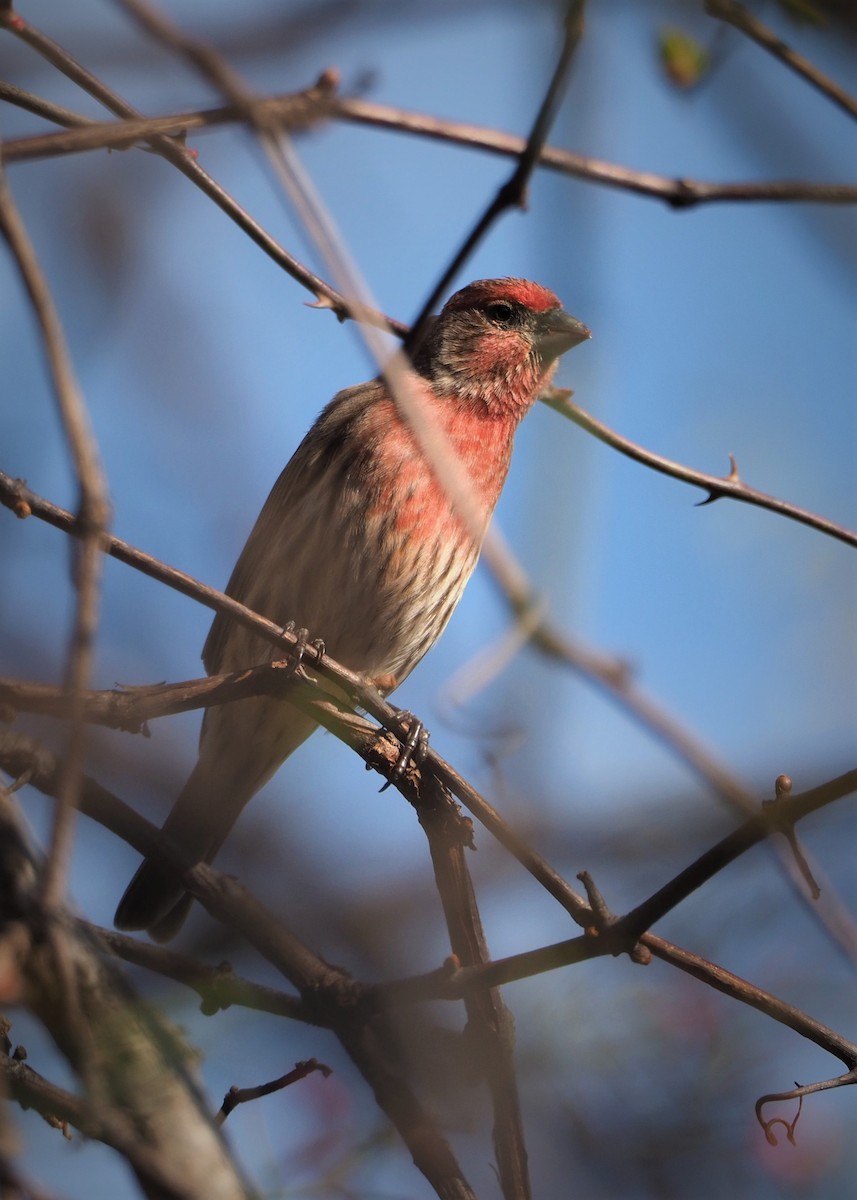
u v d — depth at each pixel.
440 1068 6.66
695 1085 8.55
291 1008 6.76
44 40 6.31
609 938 6.06
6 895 5.18
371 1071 6.57
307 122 5.95
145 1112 5.22
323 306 7.33
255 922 6.91
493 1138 6.59
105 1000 5.29
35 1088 5.58
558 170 7.21
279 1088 6.15
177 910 9.29
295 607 9.63
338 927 9.62
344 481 9.60
